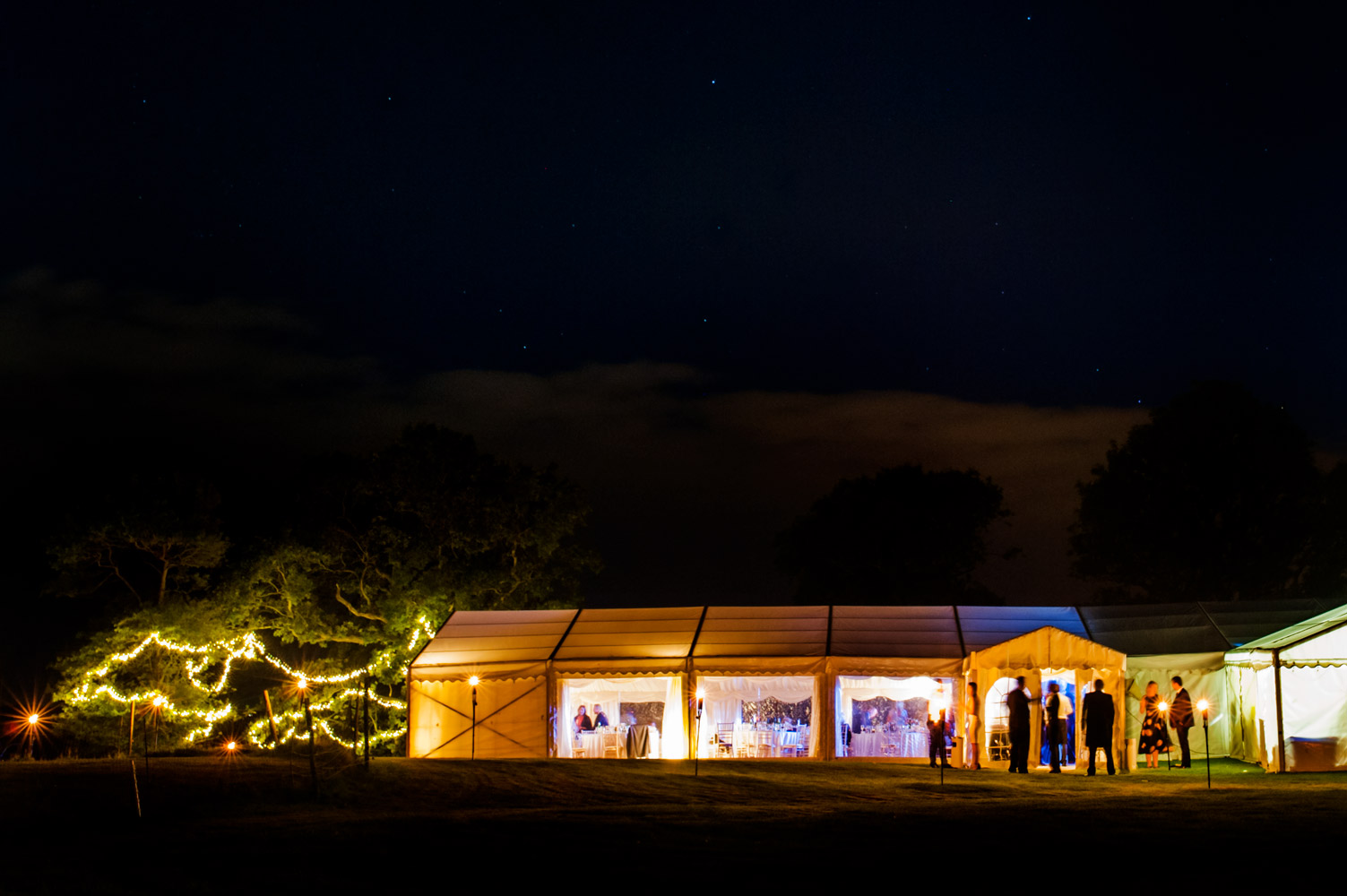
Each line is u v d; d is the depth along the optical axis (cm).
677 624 3067
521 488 4444
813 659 2775
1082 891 1018
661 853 1252
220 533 3969
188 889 1077
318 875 1137
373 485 4272
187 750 2275
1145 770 2450
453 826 1464
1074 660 2523
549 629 3116
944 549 5544
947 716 2741
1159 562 5166
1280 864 1112
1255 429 5034
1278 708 2405
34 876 1136
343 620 4416
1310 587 5009
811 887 1060
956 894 1019
